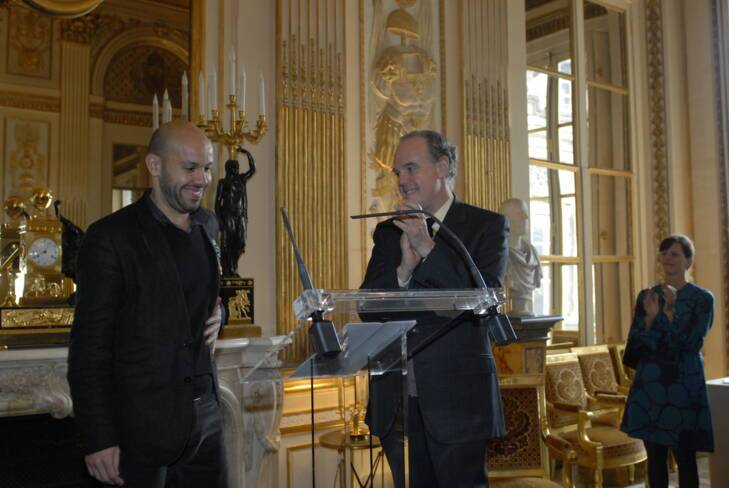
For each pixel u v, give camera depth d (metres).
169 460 1.81
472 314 1.75
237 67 3.94
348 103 4.40
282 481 3.82
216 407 2.03
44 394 2.78
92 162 3.31
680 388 3.49
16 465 2.93
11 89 3.11
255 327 3.33
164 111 3.33
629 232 6.21
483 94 5.03
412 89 4.70
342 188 4.25
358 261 4.35
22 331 2.88
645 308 3.66
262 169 3.99
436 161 1.99
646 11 6.43
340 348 1.37
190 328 1.89
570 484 3.82
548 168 5.64
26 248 3.10
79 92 3.29
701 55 6.43
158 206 1.94
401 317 1.76
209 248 2.02
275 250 3.98
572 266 5.75
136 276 1.84
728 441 3.91
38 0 3.15
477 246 1.93
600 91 6.13
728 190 6.22
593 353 5.53
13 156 3.10
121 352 1.82
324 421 3.98
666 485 3.59
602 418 5.12
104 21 3.39
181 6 3.68
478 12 5.07
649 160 6.39
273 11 4.11
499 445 3.56
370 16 4.57
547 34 5.75
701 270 6.37
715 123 6.32
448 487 1.73
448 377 1.76
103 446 1.75
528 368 3.80
